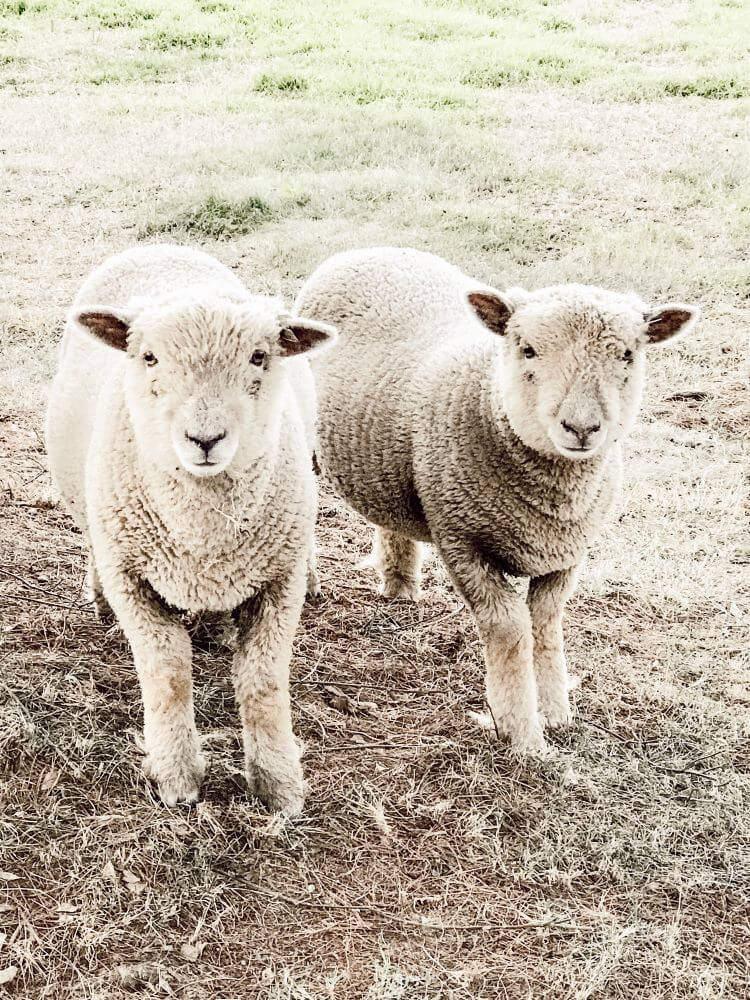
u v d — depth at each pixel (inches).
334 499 117.8
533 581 91.3
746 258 182.1
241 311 73.4
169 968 70.2
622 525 114.0
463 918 74.5
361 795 81.4
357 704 89.4
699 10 353.1
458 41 320.8
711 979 71.8
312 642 95.4
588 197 208.1
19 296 158.2
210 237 185.8
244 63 298.8
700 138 240.4
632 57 307.9
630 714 91.3
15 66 288.5
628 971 72.3
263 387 74.4
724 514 116.0
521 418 82.9
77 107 256.8
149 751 80.3
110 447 77.4
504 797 82.6
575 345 81.2
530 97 272.4
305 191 201.8
